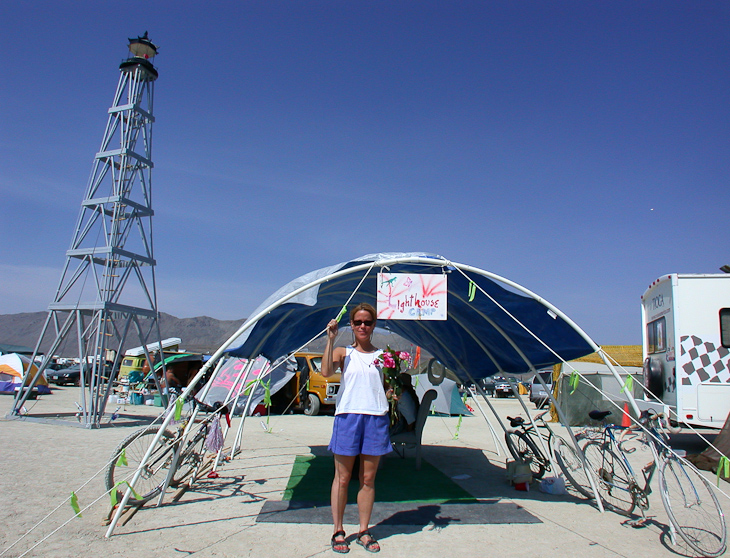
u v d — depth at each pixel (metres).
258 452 8.44
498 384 29.61
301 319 7.20
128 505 4.96
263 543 4.12
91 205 12.52
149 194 13.34
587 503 5.66
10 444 8.40
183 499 5.47
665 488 4.46
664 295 10.12
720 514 4.25
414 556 3.91
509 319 5.93
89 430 10.60
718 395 9.30
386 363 4.23
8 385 22.17
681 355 9.50
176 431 5.61
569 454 6.45
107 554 3.81
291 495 5.70
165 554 3.84
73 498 4.05
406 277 5.08
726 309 9.51
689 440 11.67
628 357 16.09
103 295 11.80
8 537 4.10
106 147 13.00
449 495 5.92
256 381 6.69
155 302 13.52
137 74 13.20
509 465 6.55
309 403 15.03
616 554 4.05
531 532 4.57
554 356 6.27
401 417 7.50
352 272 5.01
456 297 6.00
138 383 19.97
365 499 4.08
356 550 4.00
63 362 34.44
